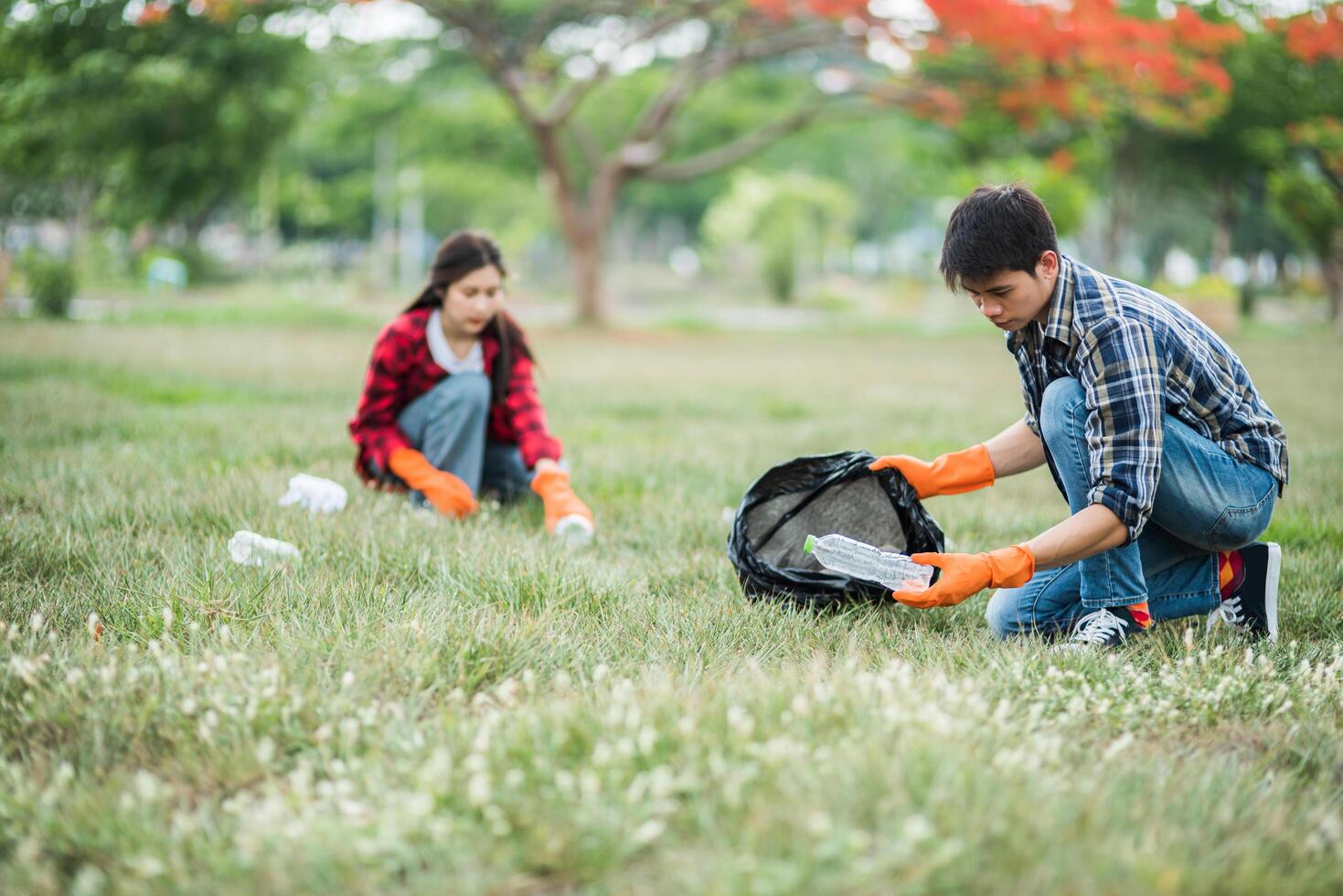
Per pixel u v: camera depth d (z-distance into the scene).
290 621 2.89
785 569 3.36
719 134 25.64
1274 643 3.04
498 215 48.94
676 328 22.89
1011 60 15.54
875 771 1.92
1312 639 3.23
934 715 2.15
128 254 30.12
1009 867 1.71
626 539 4.20
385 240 47.88
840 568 2.98
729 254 62.28
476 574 3.35
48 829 1.87
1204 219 49.44
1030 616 3.16
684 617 3.10
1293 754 2.36
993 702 2.49
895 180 54.56
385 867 1.75
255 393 8.30
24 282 17.16
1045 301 2.83
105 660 2.57
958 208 2.80
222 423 6.41
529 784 1.96
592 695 2.44
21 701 2.35
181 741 2.20
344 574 3.39
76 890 1.69
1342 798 2.14
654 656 2.77
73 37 14.77
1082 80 15.55
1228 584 3.19
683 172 21.34
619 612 3.14
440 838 1.77
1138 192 35.06
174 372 9.39
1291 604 3.47
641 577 3.58
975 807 1.83
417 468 4.39
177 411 6.97
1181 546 3.16
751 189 52.31
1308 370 12.95
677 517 4.42
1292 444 6.78
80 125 15.62
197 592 3.08
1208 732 2.48
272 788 1.99
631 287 59.62
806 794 1.87
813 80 24.34
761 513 3.39
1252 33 18.27
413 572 3.46
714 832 1.80
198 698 2.31
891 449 6.47
